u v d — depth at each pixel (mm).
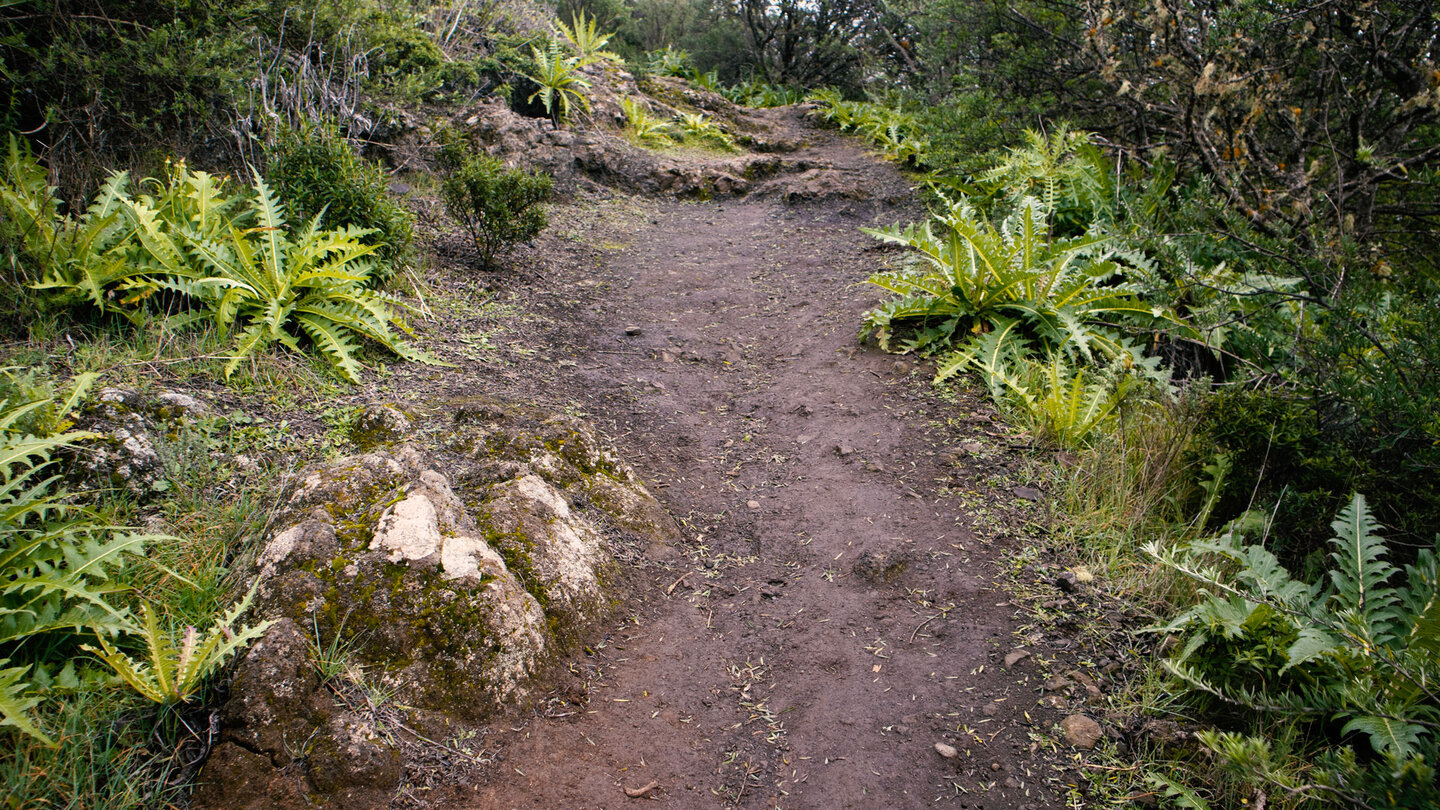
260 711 2131
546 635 2721
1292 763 2291
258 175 4625
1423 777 1858
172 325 3766
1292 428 3277
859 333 5508
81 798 1915
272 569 2537
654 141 10930
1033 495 3707
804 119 13656
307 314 4195
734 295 6520
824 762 2467
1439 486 3057
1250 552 2814
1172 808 2223
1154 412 4133
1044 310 4996
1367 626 2457
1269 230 5414
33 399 2791
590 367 5000
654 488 3912
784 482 4027
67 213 4336
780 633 3039
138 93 5004
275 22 6094
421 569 2590
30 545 2262
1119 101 7043
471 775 2270
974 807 2281
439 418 3744
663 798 2334
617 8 19656
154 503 2850
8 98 4625
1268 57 5645
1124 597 3043
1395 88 6098
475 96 8969
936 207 8477
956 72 10078
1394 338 3557
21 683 2061
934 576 3254
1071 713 2549
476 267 6090
